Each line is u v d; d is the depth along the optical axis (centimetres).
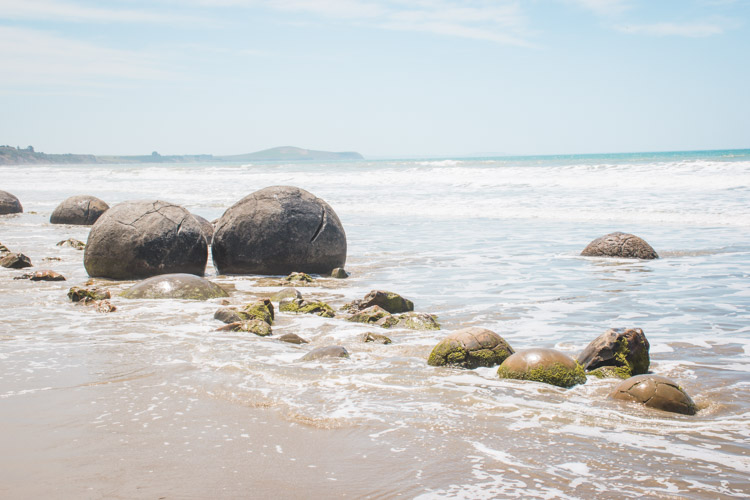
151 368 539
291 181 3431
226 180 3769
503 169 3247
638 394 457
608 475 338
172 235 1029
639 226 1609
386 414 430
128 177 4559
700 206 1833
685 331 679
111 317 748
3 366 546
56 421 417
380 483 328
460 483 328
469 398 463
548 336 662
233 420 418
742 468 347
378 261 1195
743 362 566
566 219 1802
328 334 677
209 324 712
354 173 3594
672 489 322
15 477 336
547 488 323
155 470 344
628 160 4700
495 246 1357
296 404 448
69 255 1309
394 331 689
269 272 1076
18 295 888
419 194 2514
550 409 442
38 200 2847
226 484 327
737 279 966
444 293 900
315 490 321
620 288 920
